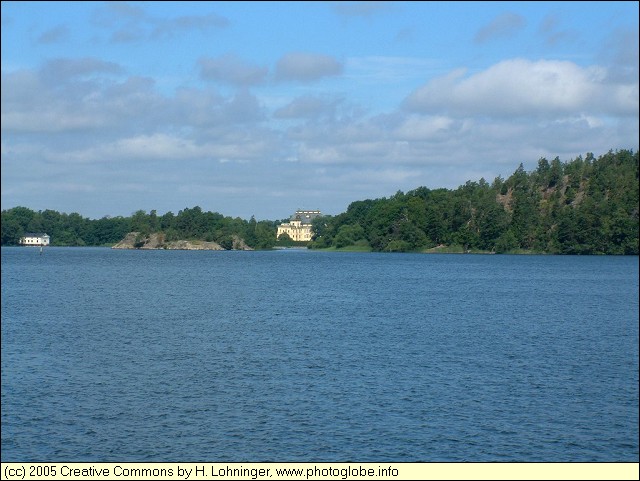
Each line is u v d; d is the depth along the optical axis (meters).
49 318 63.44
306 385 36.81
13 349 46.22
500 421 31.02
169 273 142.50
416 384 37.25
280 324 60.34
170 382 37.28
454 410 32.50
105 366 41.09
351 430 29.62
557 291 100.69
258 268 166.50
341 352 46.28
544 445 28.23
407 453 27.30
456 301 83.69
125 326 58.31
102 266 170.75
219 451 27.25
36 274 135.00
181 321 62.09
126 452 27.11
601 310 74.94
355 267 172.38
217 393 35.06
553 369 41.53
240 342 50.09
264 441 28.33
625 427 30.42
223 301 81.94
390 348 48.06
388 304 79.25
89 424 30.09
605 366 42.53
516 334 55.78
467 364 42.72
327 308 74.31
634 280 125.19
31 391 35.00
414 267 172.38
